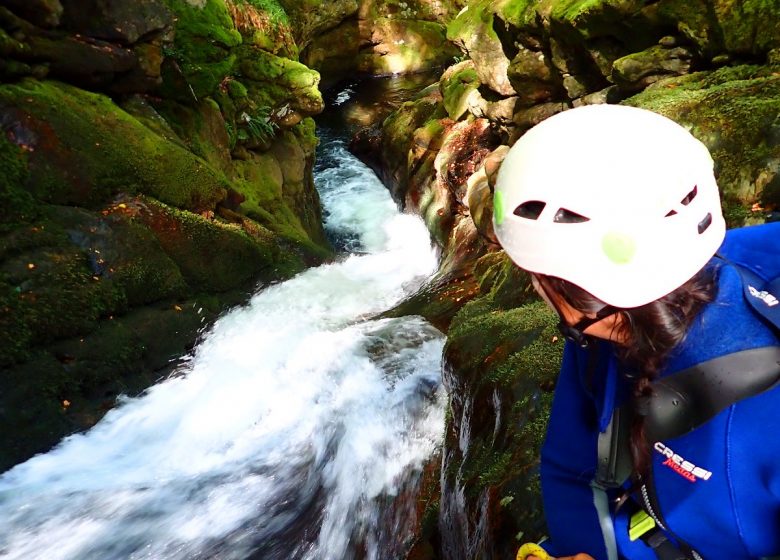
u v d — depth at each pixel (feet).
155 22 18.06
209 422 13.71
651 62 12.79
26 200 14.08
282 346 15.40
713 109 9.82
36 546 11.00
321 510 11.71
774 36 10.71
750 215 8.48
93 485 12.25
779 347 2.66
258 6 26.05
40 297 13.39
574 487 3.73
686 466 2.90
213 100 21.74
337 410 13.05
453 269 17.81
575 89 15.80
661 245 2.72
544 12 15.56
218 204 18.99
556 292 3.10
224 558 10.91
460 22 20.93
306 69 25.71
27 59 15.74
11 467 12.46
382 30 46.01
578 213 2.81
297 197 25.54
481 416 9.05
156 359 15.16
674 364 2.80
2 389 12.61
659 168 2.77
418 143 25.17
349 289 18.93
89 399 13.82
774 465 2.67
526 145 3.04
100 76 17.33
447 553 9.07
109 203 15.81
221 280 17.35
